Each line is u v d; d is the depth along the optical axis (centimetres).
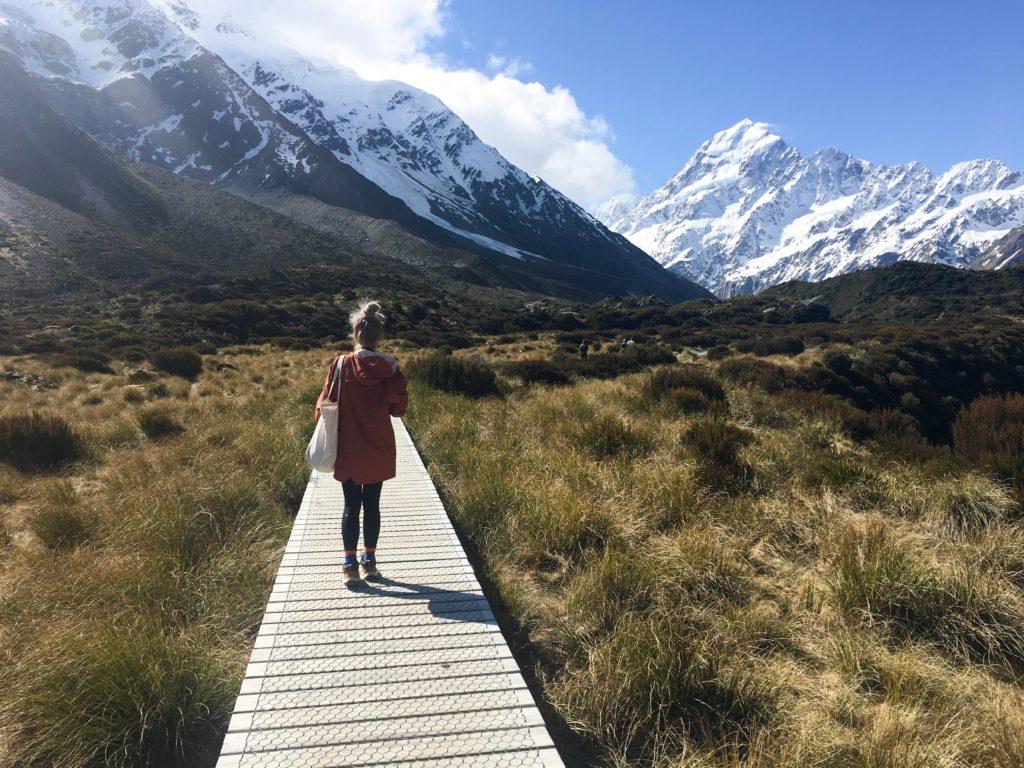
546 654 341
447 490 617
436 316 5194
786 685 296
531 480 586
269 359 2430
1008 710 277
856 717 278
